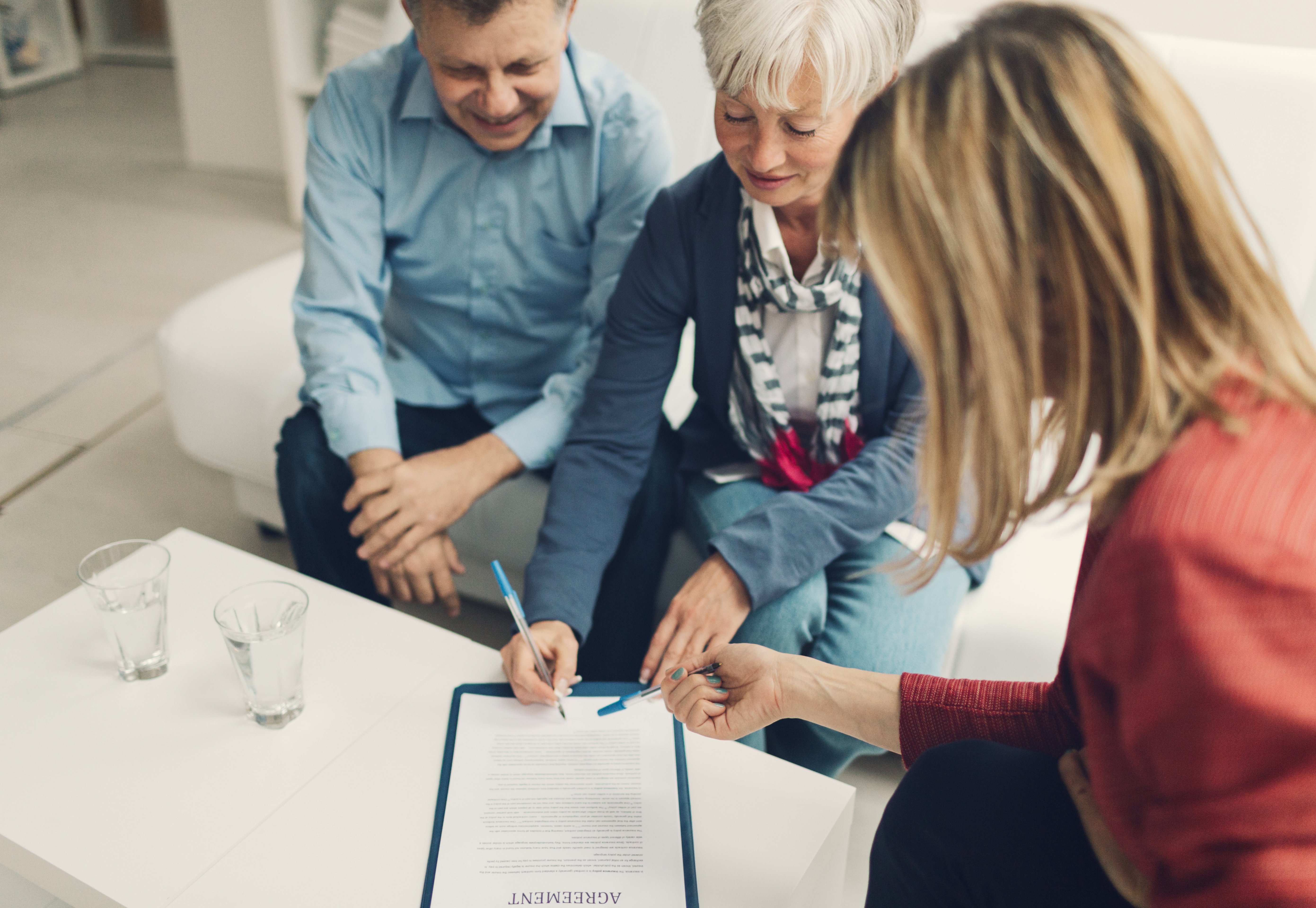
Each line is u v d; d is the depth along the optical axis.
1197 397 0.56
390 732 0.99
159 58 5.55
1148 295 0.55
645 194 1.47
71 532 2.01
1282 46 1.86
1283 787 0.51
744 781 0.95
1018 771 0.82
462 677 1.07
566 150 1.47
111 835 0.87
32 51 5.02
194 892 0.82
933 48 0.63
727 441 1.50
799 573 1.25
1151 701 0.54
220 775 0.93
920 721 0.92
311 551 1.53
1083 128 0.55
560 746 0.98
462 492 1.42
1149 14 2.03
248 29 3.74
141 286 3.06
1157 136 0.55
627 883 0.83
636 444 1.38
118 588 0.98
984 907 0.80
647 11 1.77
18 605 1.80
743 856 0.87
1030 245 0.57
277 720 0.98
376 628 1.13
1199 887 0.56
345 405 1.46
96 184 3.86
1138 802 0.61
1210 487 0.52
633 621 1.43
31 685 1.02
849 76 1.04
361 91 1.47
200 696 1.02
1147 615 0.53
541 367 1.66
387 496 1.39
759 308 1.31
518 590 1.69
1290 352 0.56
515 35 1.25
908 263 0.59
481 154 1.48
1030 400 0.59
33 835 0.87
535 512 1.57
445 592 1.43
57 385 2.54
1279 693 0.50
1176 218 0.56
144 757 0.95
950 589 1.29
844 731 0.96
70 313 2.88
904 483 1.28
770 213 1.22
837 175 0.65
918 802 0.84
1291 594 0.49
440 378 1.70
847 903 1.29
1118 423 0.58
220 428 1.79
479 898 0.82
